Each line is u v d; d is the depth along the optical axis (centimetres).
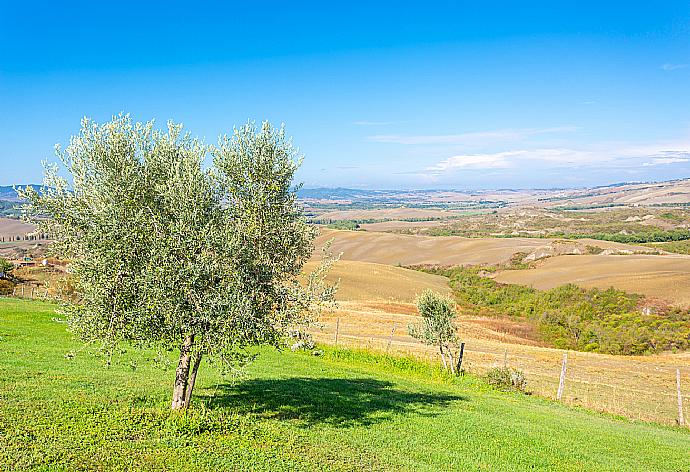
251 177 1459
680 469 1697
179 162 1353
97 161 1340
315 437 1501
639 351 6794
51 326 3216
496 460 1541
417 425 1806
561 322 7962
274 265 1452
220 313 1284
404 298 9394
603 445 1877
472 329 7288
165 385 1916
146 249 1302
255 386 2128
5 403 1420
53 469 1055
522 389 3131
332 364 3125
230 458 1241
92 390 1686
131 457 1164
